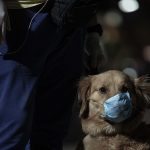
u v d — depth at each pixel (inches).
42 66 214.7
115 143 234.1
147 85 235.9
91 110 235.1
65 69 239.1
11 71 204.7
